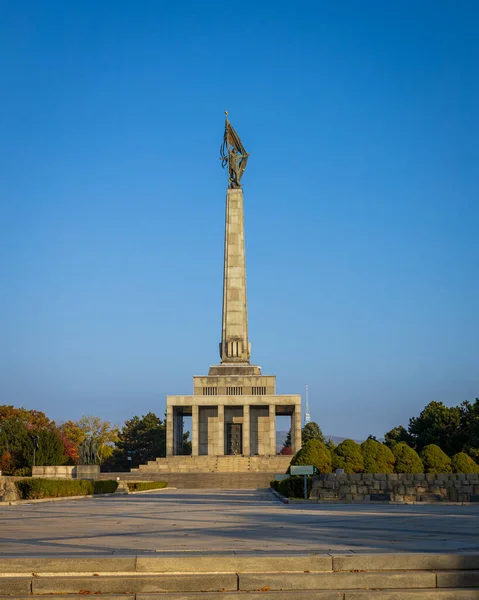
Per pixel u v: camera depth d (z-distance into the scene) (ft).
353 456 163.73
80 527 72.08
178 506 120.88
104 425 485.15
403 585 44.16
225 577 43.62
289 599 41.86
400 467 163.94
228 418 329.93
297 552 49.06
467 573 44.60
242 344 331.16
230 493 194.29
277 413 361.10
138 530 68.08
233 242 336.08
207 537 60.39
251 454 327.67
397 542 55.47
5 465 292.40
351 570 45.96
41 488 143.02
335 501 133.69
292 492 144.87
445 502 130.93
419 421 342.85
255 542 55.93
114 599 41.16
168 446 317.42
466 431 317.83
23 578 42.96
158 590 42.93
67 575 44.21
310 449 163.73
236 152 343.05
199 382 325.42
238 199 338.34
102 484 178.60
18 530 68.13
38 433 305.32
